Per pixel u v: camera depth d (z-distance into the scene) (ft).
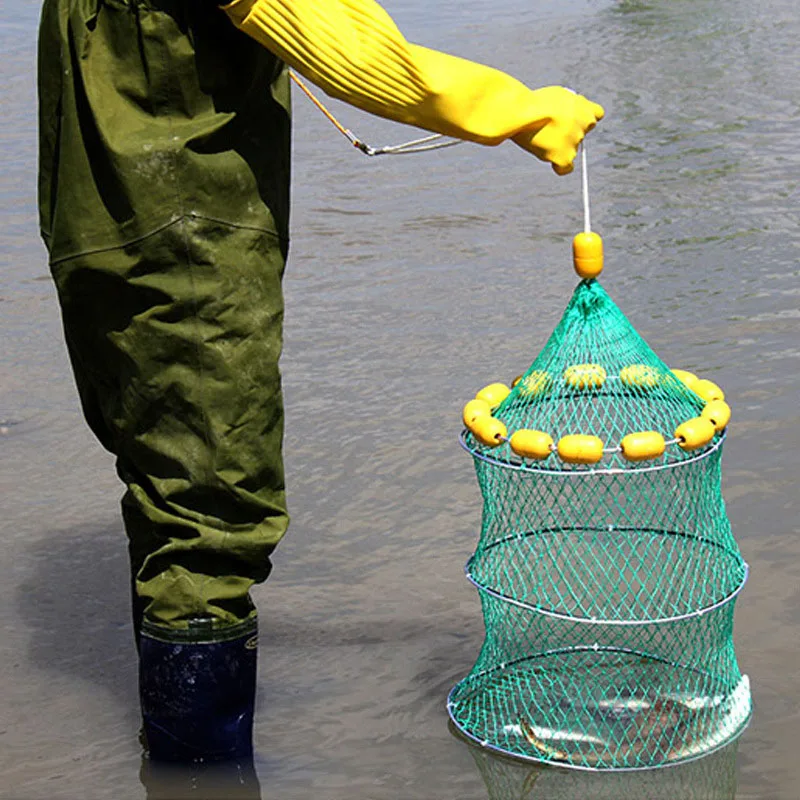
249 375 14.14
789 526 19.47
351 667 17.02
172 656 14.56
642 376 15.98
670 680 16.30
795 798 14.06
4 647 17.88
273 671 16.96
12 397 25.61
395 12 53.36
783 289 27.91
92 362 14.64
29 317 29.17
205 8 13.52
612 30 49.24
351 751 15.24
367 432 23.29
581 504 19.52
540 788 14.43
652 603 17.46
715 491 16.40
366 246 31.81
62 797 14.55
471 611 18.21
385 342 26.78
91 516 21.45
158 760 15.03
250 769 14.90
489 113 13.98
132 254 13.80
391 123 41.27
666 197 33.58
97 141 13.74
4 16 54.39
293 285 29.81
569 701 15.97
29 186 36.88
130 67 13.67
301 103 43.32
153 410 14.17
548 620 17.39
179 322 13.93
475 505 20.92
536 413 16.76
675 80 43.01
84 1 13.65
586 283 16.03
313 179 36.45
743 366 24.52
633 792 14.29
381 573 19.25
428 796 14.35
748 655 16.67
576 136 14.53
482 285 29.27
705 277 28.71
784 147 36.73
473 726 15.61
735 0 52.95
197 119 13.74
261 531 14.56
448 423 23.49
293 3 13.03
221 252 13.92
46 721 16.16
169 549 14.38
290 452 22.74
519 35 49.11
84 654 17.71
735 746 15.01
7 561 20.13
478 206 34.04
